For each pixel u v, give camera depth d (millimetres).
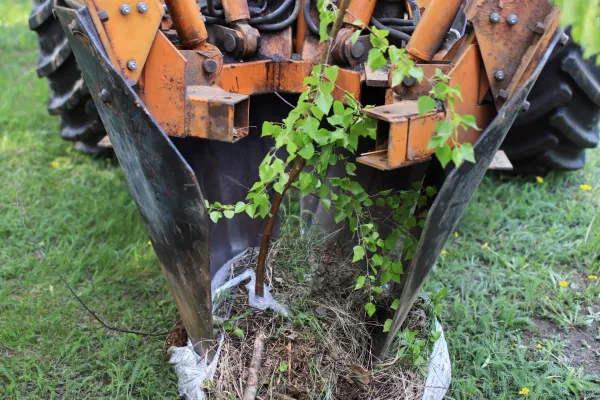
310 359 1855
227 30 2104
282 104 2426
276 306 1979
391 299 2023
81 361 2096
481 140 1528
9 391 1962
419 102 1383
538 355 2170
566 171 3316
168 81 1670
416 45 1716
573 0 1098
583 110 2959
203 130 1690
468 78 1710
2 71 4719
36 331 2242
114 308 2354
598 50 1104
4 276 2547
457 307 2342
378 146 1662
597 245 2717
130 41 1602
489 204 3115
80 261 2594
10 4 2014
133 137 1558
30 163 3377
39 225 2861
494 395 1985
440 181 2025
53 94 3238
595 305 2426
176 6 1792
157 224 1719
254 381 1785
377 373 1866
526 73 1678
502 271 2604
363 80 2039
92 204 3020
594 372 2105
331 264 2156
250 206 1723
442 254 2676
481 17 1655
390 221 2213
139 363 2045
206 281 1679
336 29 1566
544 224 2957
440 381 1904
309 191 1826
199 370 1855
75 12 1518
